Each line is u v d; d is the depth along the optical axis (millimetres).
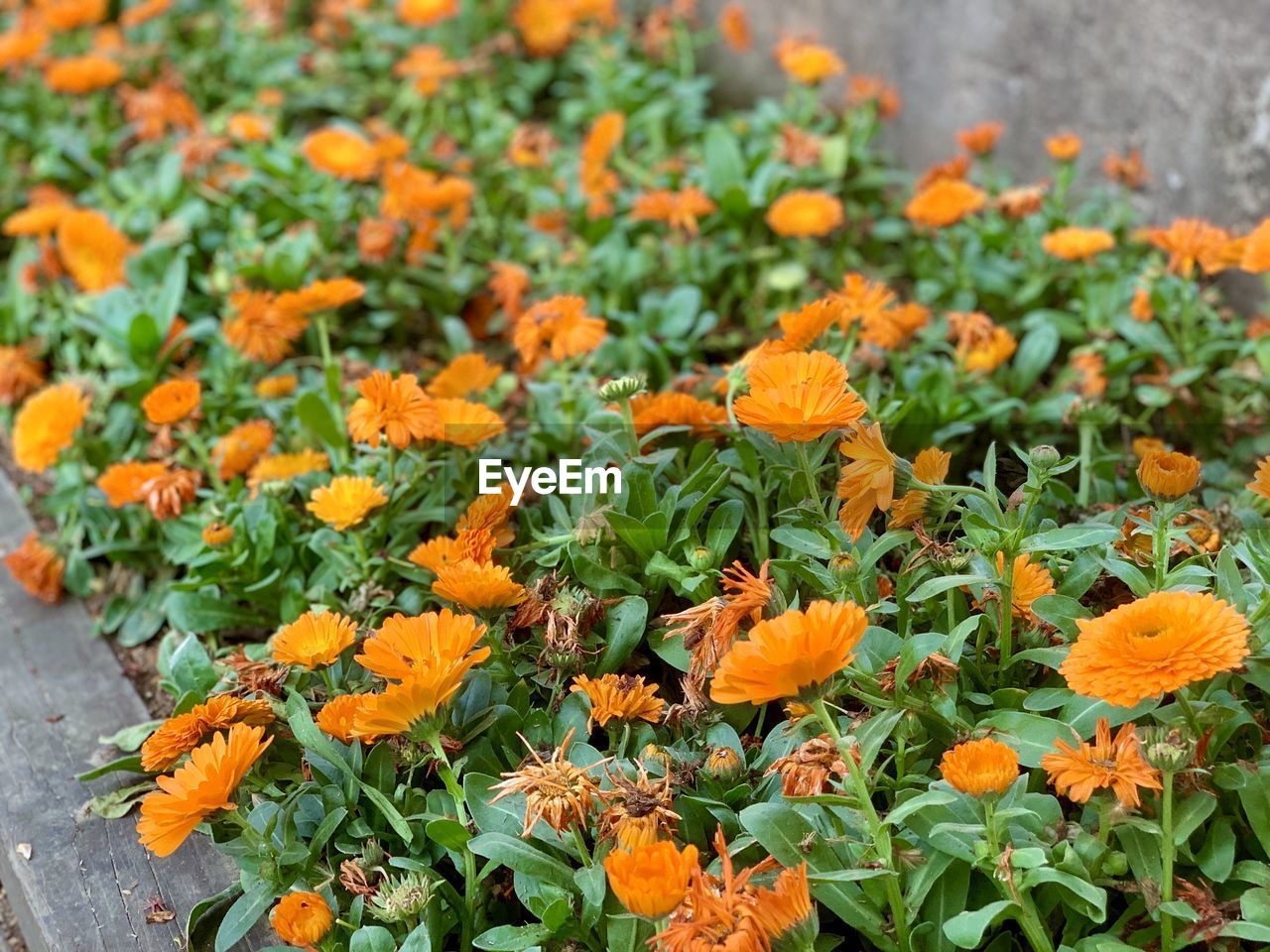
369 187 1501
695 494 900
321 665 862
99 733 1004
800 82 1629
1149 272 1183
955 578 759
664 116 1662
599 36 1812
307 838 829
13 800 951
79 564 1139
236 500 1083
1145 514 874
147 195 1496
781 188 1398
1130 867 746
